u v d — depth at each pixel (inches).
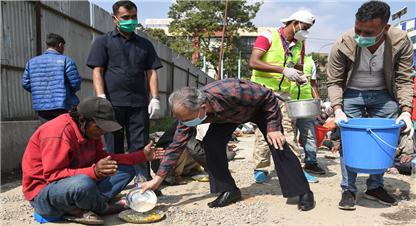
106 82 135.2
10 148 176.1
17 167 180.1
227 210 114.6
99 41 134.1
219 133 120.1
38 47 201.2
